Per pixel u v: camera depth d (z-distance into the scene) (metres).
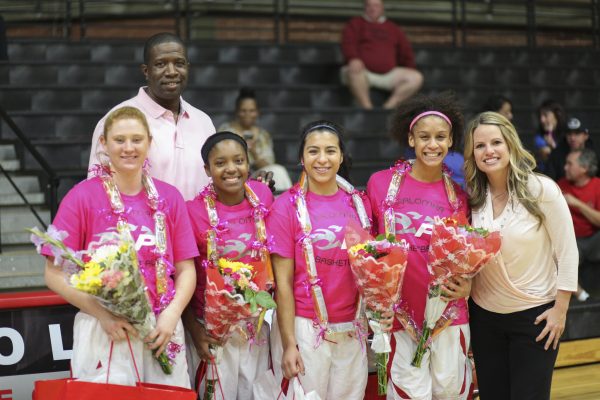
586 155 7.53
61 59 9.93
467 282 4.23
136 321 3.77
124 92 9.36
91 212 3.93
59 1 11.12
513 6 13.24
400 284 4.10
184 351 4.07
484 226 4.30
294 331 4.26
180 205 4.12
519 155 4.27
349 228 4.17
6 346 4.43
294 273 4.34
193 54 10.48
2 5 11.06
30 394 4.46
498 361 4.39
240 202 4.36
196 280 4.31
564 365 6.38
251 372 4.37
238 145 4.27
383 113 9.89
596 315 6.54
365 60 10.27
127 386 3.69
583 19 13.30
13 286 6.60
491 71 11.18
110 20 11.60
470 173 4.40
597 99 11.25
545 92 10.96
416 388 4.27
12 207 7.58
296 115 9.57
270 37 12.27
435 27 13.01
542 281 4.28
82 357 3.86
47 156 8.36
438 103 4.44
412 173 4.46
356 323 4.29
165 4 11.79
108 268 3.56
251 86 9.87
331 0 12.64
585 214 7.45
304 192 4.37
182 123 4.62
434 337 4.29
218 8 12.03
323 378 4.26
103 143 4.05
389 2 12.88
